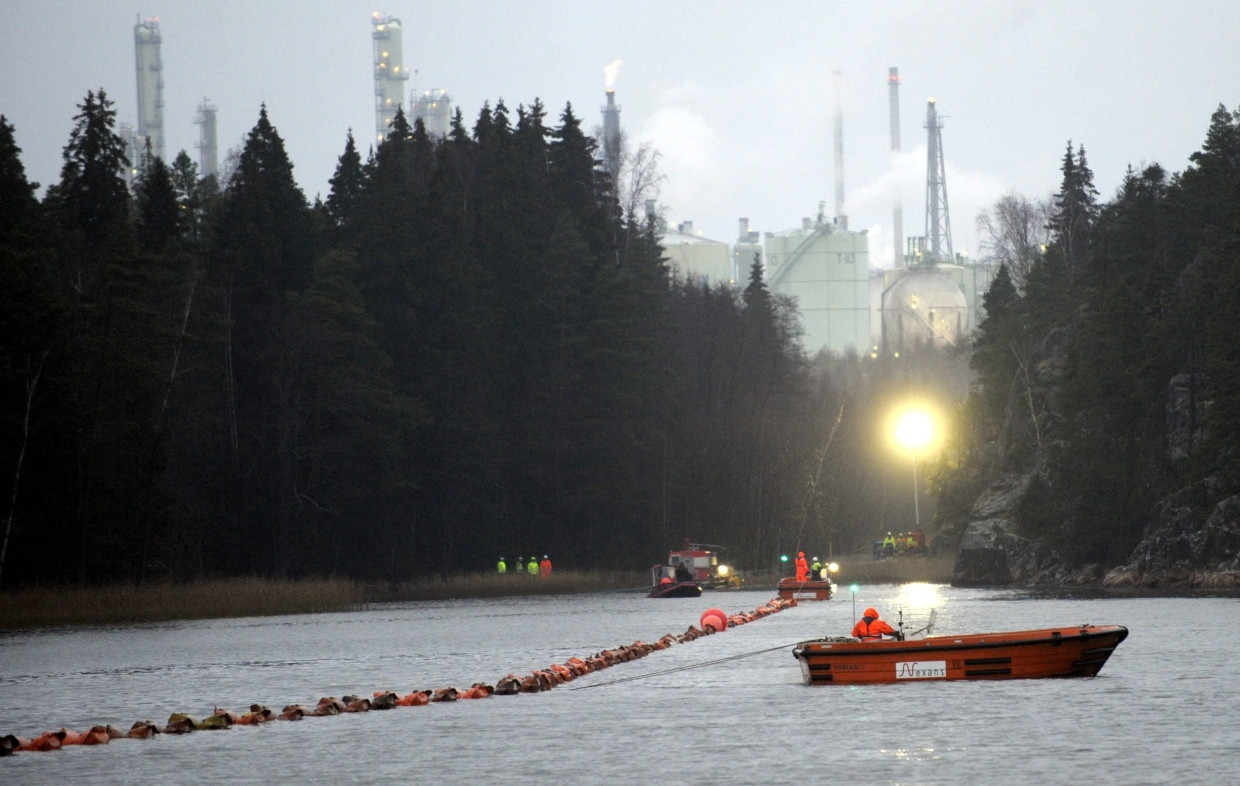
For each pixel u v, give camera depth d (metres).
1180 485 123.56
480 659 73.00
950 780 39.16
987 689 53.94
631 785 39.72
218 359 143.50
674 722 49.62
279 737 48.81
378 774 42.09
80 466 116.44
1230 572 113.88
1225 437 117.50
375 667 69.88
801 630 88.12
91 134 150.38
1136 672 58.22
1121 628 56.12
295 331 140.62
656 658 71.38
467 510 155.00
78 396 120.31
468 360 157.00
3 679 68.00
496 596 146.00
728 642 80.25
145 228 148.50
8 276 110.06
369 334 147.50
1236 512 116.12
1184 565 118.69
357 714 53.59
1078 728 45.66
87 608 107.44
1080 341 139.25
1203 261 130.62
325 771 42.78
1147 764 40.38
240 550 139.12
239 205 150.38
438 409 153.88
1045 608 96.94
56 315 111.81
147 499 123.25
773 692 56.31
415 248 155.50
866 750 43.28
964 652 55.72
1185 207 145.50
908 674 56.19
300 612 119.69
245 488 140.75
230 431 141.75
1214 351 117.50
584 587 158.00
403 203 156.88
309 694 60.31
